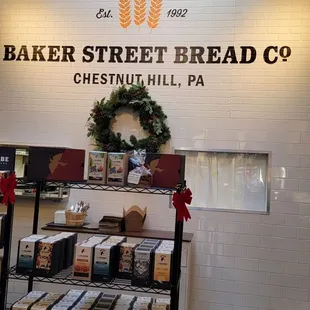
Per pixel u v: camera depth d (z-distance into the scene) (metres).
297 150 3.89
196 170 4.13
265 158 4.01
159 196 4.07
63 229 3.72
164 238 3.56
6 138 4.36
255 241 3.89
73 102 4.29
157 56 4.18
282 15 4.00
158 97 4.15
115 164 2.33
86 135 4.23
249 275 3.88
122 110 4.17
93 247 2.29
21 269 2.31
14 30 4.43
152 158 2.32
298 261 3.81
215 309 3.89
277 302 3.82
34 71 4.37
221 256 3.94
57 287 3.56
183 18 4.16
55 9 4.38
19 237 4.21
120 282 2.29
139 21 4.24
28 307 2.18
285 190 3.88
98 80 4.27
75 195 4.21
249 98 4.00
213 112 4.05
